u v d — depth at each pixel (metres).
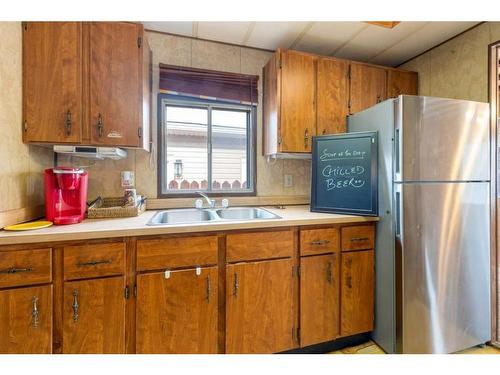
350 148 1.69
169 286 1.24
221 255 1.34
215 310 1.32
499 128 1.68
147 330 1.21
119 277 1.17
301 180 2.29
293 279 1.47
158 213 1.69
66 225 1.25
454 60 1.94
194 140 2.04
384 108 1.56
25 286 1.06
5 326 1.03
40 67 1.31
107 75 1.42
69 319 1.11
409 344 1.45
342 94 1.99
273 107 1.91
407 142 1.43
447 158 1.50
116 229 1.15
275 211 1.84
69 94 1.35
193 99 1.98
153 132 1.89
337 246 1.56
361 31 1.87
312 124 1.91
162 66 1.85
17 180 1.23
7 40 1.17
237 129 2.16
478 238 1.57
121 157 1.73
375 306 1.63
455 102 1.52
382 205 1.57
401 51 2.16
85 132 1.38
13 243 1.02
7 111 1.16
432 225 1.47
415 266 1.45
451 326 1.52
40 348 1.07
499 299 1.65
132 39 1.47
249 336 1.37
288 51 1.86
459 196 1.52
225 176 2.13
